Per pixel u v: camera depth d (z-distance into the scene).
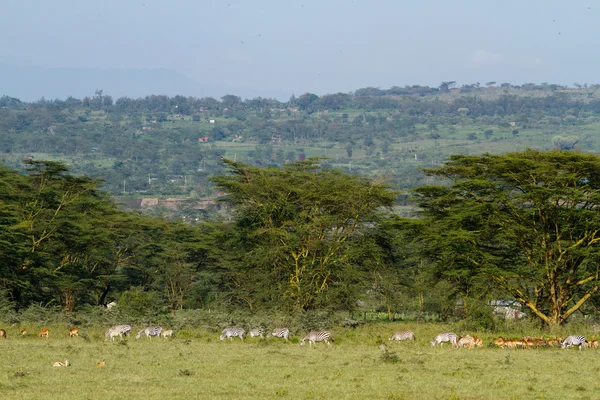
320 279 112.44
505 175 91.69
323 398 41.09
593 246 89.75
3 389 41.78
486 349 66.00
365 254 112.75
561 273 90.44
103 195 153.12
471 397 42.03
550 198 87.81
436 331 85.25
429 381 47.19
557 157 89.44
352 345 69.88
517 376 49.59
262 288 116.94
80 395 40.38
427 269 100.12
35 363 52.38
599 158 87.75
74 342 67.44
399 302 130.00
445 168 97.81
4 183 117.50
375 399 40.94
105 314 89.75
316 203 112.81
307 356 59.06
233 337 73.56
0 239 107.00
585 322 94.12
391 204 116.19
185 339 73.38
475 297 95.38
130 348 62.84
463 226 94.69
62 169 131.50
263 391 42.88
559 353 63.09
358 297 111.88
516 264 94.56
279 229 111.94
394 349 65.81
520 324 90.50
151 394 41.06
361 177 117.81
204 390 42.69
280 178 115.88
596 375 50.47
